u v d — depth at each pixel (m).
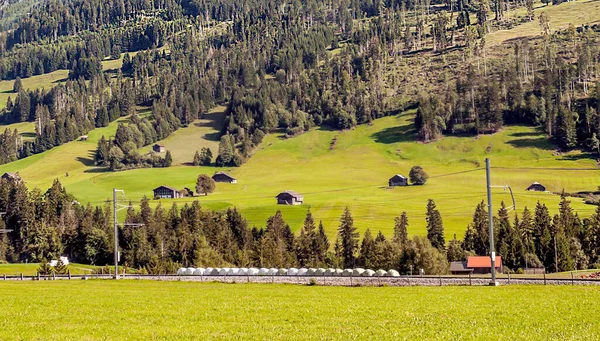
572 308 75.69
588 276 132.75
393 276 131.00
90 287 119.56
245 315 73.75
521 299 85.38
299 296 96.75
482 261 190.00
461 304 81.62
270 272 151.75
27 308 81.31
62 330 63.41
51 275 160.75
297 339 57.50
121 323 68.06
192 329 63.66
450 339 56.91
